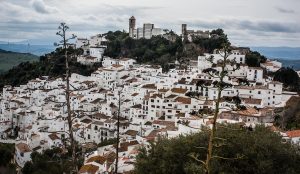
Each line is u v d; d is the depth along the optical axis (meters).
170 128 108.31
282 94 144.50
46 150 124.75
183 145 51.59
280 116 119.75
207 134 51.62
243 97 144.25
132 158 92.94
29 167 106.69
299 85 171.38
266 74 183.38
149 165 52.34
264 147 48.78
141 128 132.00
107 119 148.00
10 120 189.62
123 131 141.00
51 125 154.38
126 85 187.12
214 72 31.11
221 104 119.25
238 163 48.03
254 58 191.62
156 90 167.00
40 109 180.50
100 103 175.50
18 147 131.25
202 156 48.31
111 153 102.94
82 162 107.69
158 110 148.25
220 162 47.84
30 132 154.12
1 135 180.38
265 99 143.50
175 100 146.75
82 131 145.75
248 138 50.50
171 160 50.44
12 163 128.88
